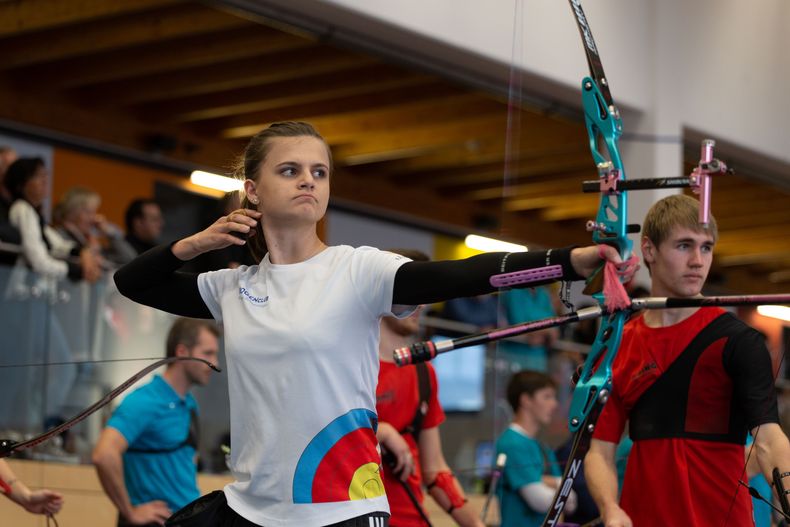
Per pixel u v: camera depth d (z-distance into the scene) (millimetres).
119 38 14133
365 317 4422
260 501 4410
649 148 13078
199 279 4898
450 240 23234
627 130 13188
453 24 11242
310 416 4348
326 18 10672
